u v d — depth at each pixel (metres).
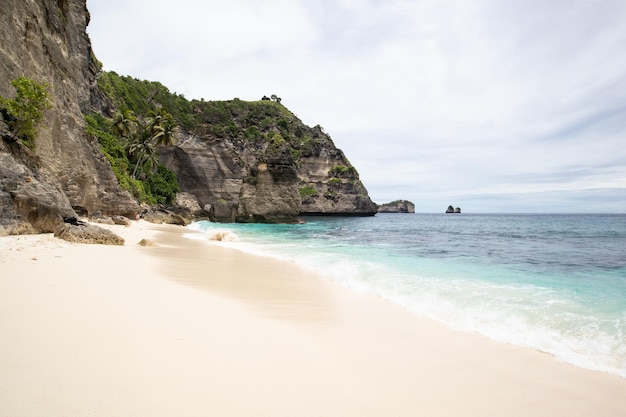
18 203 14.78
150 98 85.12
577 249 21.77
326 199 102.88
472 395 3.93
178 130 81.88
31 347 3.96
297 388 3.67
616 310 7.75
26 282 6.90
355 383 3.96
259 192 61.78
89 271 8.71
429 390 3.97
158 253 14.56
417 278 11.24
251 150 99.25
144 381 3.44
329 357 4.67
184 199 80.81
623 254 19.00
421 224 66.50
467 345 5.61
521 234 37.03
